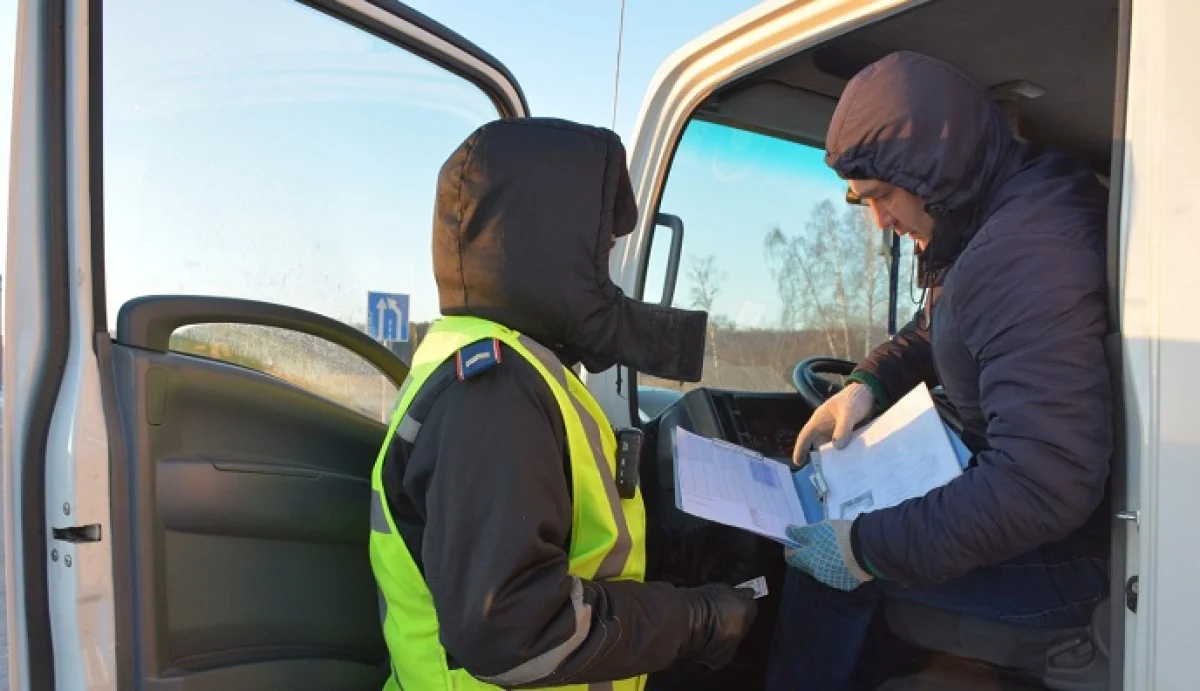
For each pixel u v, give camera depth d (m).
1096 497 1.11
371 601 1.72
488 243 1.21
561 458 1.18
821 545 1.34
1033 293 1.15
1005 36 1.87
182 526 1.35
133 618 1.26
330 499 1.62
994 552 1.19
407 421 1.21
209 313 1.46
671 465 1.98
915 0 1.49
